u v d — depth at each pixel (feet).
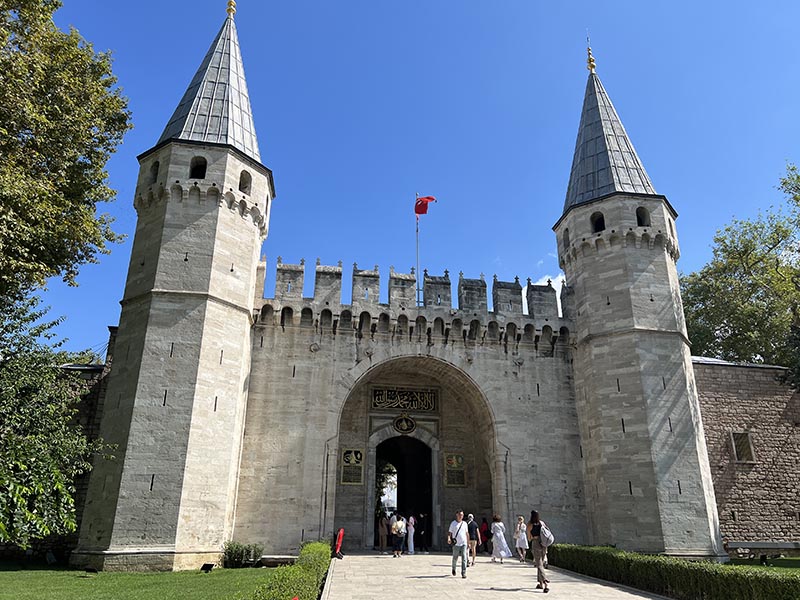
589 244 108.68
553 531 98.43
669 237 108.06
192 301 88.69
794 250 138.41
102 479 79.87
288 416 96.27
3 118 62.18
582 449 102.89
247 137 106.63
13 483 41.78
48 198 66.85
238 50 116.78
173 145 97.25
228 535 85.35
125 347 87.35
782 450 110.11
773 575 47.06
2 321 69.10
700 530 88.74
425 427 114.11
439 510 109.40
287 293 102.63
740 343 155.12
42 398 69.00
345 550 101.96
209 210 94.79
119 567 73.72
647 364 97.50
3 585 60.13
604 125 121.29
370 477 108.68
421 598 50.78
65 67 73.15
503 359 107.65
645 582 60.59
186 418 82.48
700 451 94.79
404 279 108.27
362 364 101.96
